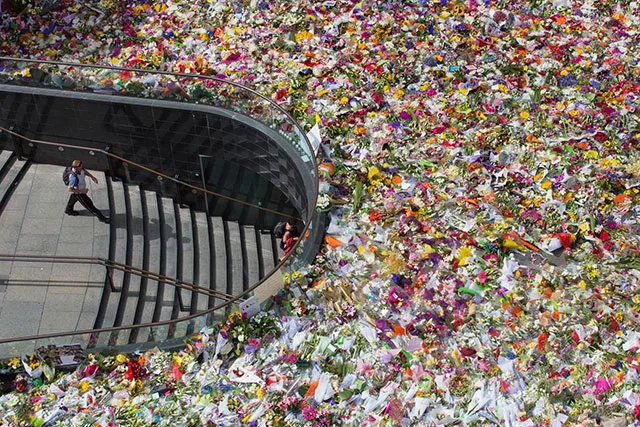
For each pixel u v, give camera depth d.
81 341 13.60
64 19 20.03
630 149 17.14
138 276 18.30
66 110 18.98
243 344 13.89
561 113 17.86
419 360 13.59
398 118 17.69
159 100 18.56
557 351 13.66
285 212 19.91
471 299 14.45
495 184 16.39
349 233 15.47
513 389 13.20
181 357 13.76
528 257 15.23
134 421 12.83
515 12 20.27
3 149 20.20
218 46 19.34
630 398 12.99
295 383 13.33
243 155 18.77
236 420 12.82
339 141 17.17
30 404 13.11
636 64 19.08
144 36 19.77
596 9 20.45
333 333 14.03
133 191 20.17
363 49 19.17
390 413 12.90
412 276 14.77
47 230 18.81
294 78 18.45
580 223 15.70
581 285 14.57
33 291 17.58
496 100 18.02
